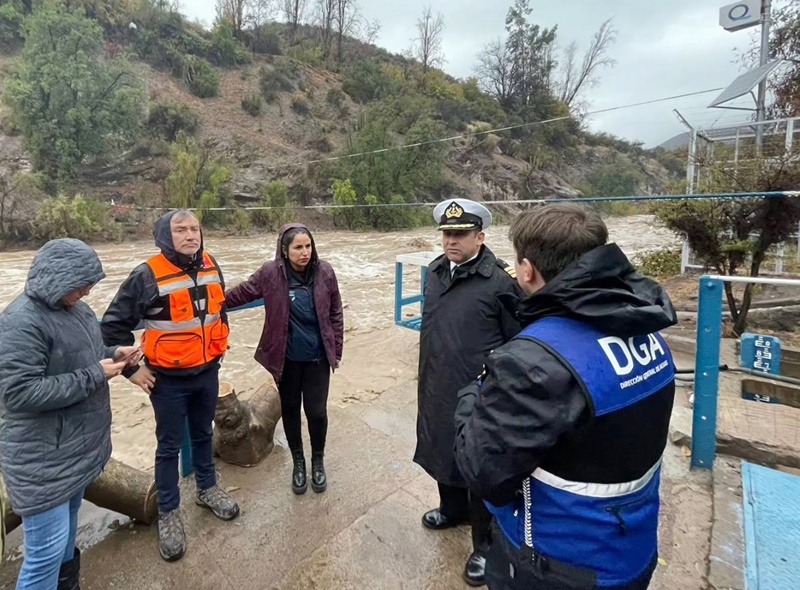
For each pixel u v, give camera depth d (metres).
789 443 2.49
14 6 25.02
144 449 3.74
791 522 2.03
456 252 1.93
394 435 3.26
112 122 20.36
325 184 26.27
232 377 5.21
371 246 18.08
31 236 17.28
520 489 1.07
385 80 39.19
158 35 30.23
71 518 1.76
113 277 11.55
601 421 0.95
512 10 51.66
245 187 23.80
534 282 1.17
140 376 2.01
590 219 1.11
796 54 7.85
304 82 35.16
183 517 2.38
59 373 1.56
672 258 8.18
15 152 19.34
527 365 0.97
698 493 2.32
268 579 1.99
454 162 35.97
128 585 1.97
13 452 1.53
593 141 57.59
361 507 2.46
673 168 58.78
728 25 7.65
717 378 2.41
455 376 1.94
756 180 4.52
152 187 21.69
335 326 2.59
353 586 1.94
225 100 29.81
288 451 3.04
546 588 1.04
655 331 0.98
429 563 2.06
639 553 1.05
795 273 6.10
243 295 2.51
